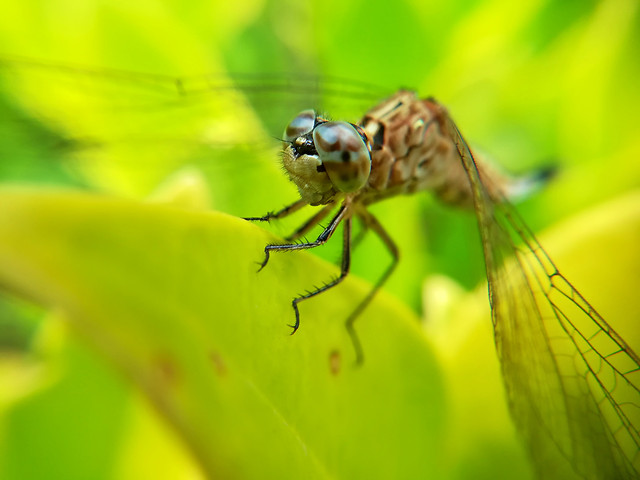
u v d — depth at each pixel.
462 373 0.09
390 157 0.10
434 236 0.11
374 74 0.11
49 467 0.10
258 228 0.09
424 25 0.11
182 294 0.08
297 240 0.10
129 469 0.10
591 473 0.09
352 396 0.09
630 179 0.11
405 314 0.09
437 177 0.11
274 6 0.11
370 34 0.11
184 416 0.09
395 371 0.09
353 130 0.10
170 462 0.10
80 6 0.11
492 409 0.10
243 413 0.09
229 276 0.09
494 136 0.11
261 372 0.09
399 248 0.11
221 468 0.09
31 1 0.10
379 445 0.09
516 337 0.10
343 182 0.10
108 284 0.08
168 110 0.11
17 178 0.12
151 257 0.08
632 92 0.11
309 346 0.09
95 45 0.11
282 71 0.12
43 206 0.08
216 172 0.11
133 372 0.09
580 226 0.10
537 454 0.09
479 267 0.11
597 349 0.10
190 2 0.11
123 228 0.08
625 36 0.11
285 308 0.09
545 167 0.11
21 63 0.11
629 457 0.10
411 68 0.11
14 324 0.12
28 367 0.10
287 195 0.11
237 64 0.12
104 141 0.11
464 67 0.11
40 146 0.11
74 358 0.10
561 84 0.11
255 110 0.11
